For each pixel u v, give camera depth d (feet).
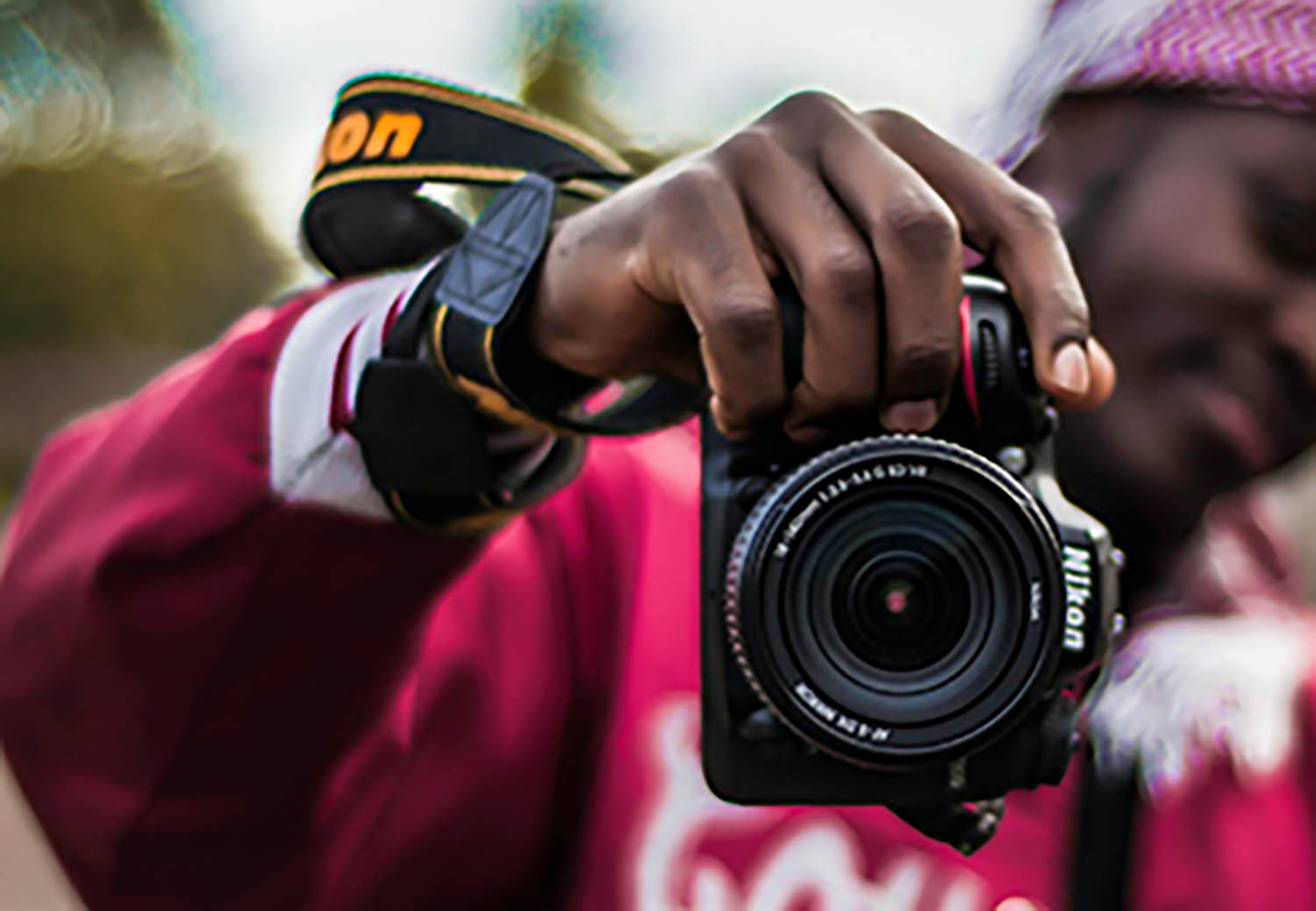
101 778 4.50
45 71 87.51
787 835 5.96
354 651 4.45
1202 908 6.19
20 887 16.56
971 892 6.01
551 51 44.14
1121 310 6.12
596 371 4.12
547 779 5.93
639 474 6.48
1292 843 6.53
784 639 3.98
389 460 4.23
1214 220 5.99
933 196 3.56
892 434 3.99
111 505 4.41
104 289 86.02
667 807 5.95
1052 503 4.24
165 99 90.17
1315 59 5.85
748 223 3.69
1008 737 4.25
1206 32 5.96
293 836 4.67
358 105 4.89
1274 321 5.98
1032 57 6.53
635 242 3.82
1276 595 7.27
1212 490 6.17
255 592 4.30
